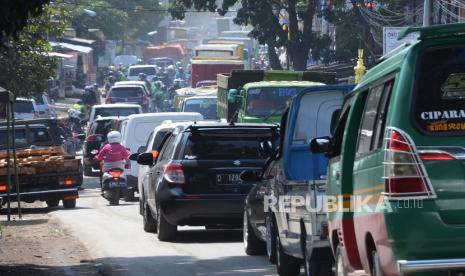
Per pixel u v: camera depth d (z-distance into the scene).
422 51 18.62
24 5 30.12
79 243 41.03
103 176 64.69
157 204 40.72
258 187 34.62
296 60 131.75
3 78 76.38
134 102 140.00
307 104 29.72
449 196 18.12
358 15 124.69
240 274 31.00
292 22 130.88
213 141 40.12
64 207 62.06
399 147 18.34
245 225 36.56
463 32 18.56
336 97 29.64
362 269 21.30
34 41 77.19
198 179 39.59
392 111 18.62
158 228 41.16
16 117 108.56
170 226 40.88
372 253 19.88
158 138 56.69
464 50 18.56
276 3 131.00
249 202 35.62
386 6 122.56
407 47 18.98
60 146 69.69
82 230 46.66
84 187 84.19
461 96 18.47
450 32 18.56
